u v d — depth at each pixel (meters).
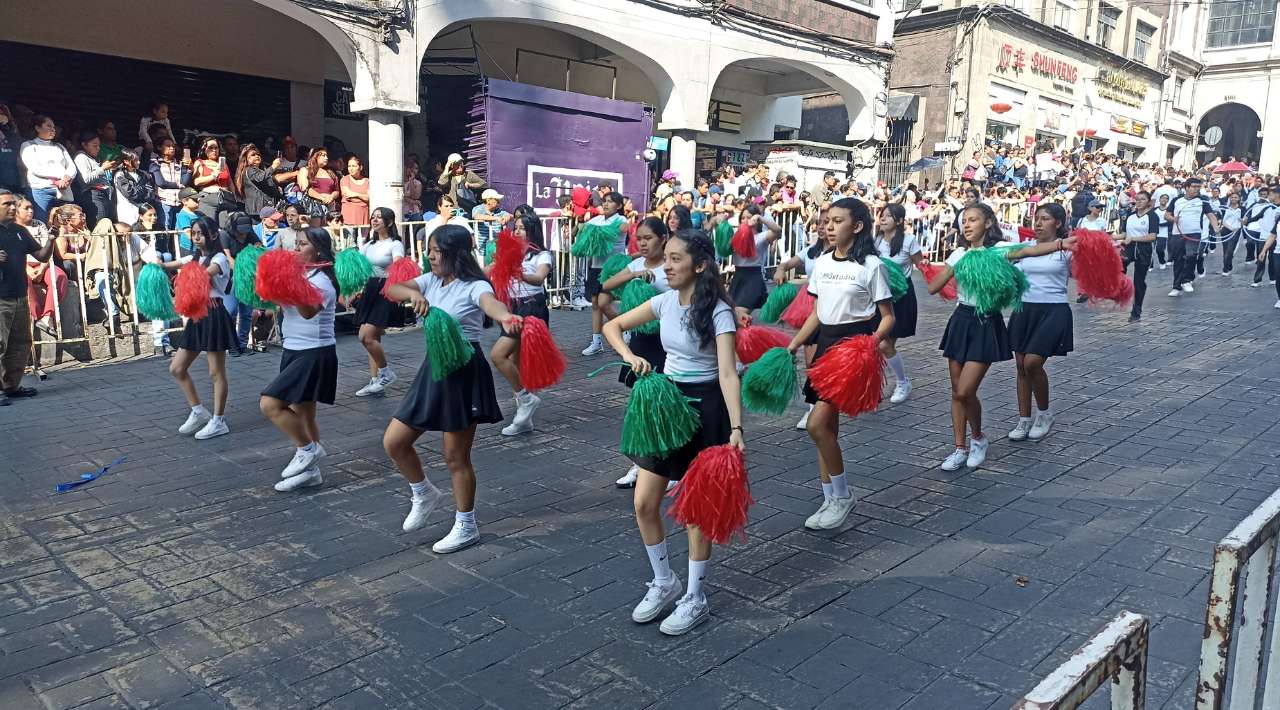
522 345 4.14
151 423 6.35
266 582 3.82
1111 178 23.80
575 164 12.49
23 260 6.89
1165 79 31.88
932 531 4.37
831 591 3.72
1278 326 10.31
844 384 3.98
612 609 3.58
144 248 8.63
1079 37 26.66
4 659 3.18
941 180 22.08
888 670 3.10
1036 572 3.88
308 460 4.97
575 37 14.82
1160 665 3.10
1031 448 5.76
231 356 8.71
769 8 14.38
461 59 13.62
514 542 4.28
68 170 8.72
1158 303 12.50
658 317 3.55
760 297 7.76
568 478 5.24
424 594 3.72
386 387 7.49
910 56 23.16
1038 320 5.63
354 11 9.66
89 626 3.43
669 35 13.01
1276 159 33.88
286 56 12.38
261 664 3.15
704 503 3.08
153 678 3.06
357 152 13.82
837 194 15.17
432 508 4.38
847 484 4.79
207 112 11.84
